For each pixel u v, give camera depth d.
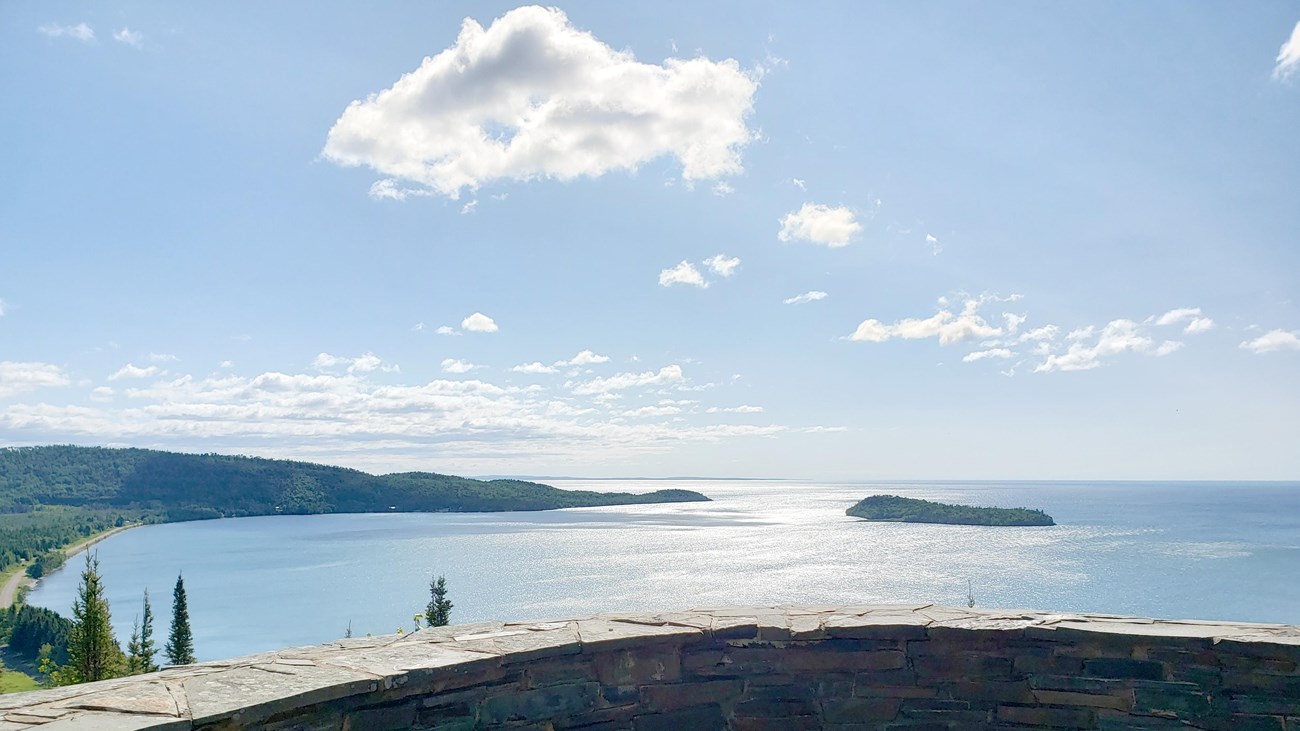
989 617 4.64
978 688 4.32
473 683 3.79
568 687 4.05
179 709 2.96
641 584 72.38
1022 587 63.78
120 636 60.62
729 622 4.53
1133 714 4.10
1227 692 3.96
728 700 4.33
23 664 44.22
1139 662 4.13
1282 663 3.88
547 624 4.55
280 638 59.25
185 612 36.53
